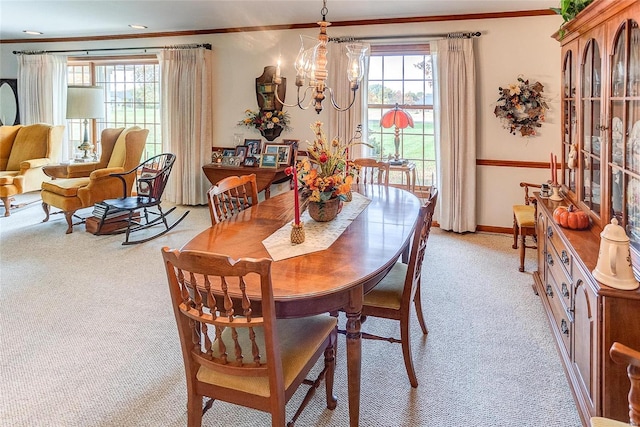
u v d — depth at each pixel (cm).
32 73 626
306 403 167
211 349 142
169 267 136
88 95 534
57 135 583
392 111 443
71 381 204
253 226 224
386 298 201
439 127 462
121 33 579
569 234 209
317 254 180
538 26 429
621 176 179
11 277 332
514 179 456
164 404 189
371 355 230
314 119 518
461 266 365
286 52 520
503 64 443
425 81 489
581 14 212
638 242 159
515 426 176
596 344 156
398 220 237
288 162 514
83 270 350
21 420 178
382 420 180
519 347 236
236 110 554
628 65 168
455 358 226
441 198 470
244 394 140
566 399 192
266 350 133
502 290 313
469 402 191
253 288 146
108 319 268
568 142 276
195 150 562
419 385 204
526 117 437
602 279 154
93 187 464
